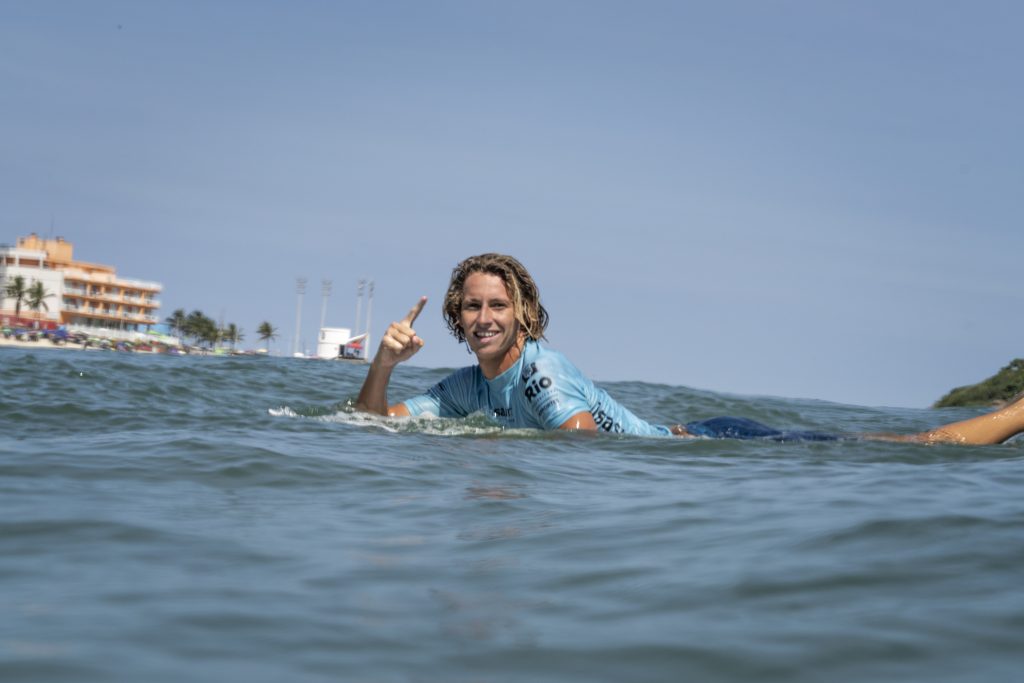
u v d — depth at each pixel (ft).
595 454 19.97
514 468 17.12
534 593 8.84
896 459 19.76
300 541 10.84
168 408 26.08
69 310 432.25
